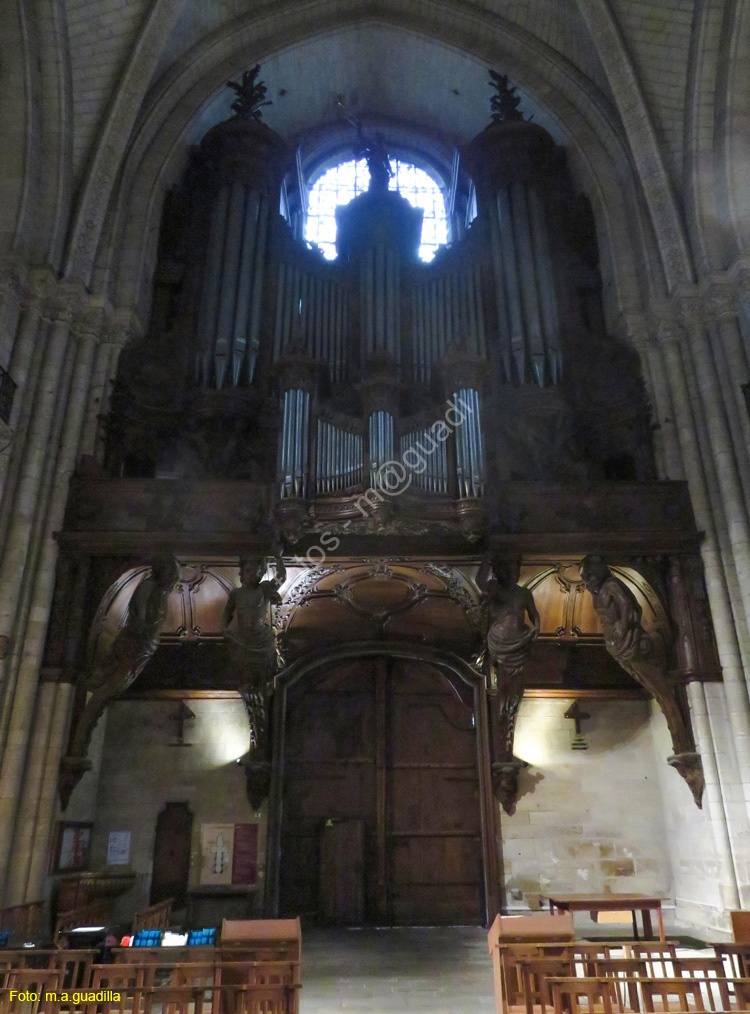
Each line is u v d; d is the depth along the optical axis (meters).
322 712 16.11
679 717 12.87
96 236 15.55
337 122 23.05
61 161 15.16
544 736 15.60
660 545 13.27
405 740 15.93
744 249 14.66
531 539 13.03
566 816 15.05
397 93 22.19
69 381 14.53
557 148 19.80
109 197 16.00
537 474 15.54
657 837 14.93
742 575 12.89
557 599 15.28
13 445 13.20
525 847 14.82
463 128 22.50
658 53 16.55
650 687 13.07
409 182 23.20
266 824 14.91
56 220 14.86
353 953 12.05
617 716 15.78
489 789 15.20
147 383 15.76
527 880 14.62
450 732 15.98
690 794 13.74
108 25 15.86
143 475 15.73
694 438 14.34
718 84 15.87
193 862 14.59
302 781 15.60
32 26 14.73
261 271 17.67
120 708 15.50
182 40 18.36
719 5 15.57
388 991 9.58
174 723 15.46
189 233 18.02
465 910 14.82
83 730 12.46
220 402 15.55
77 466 13.95
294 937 7.65
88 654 12.85
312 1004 8.95
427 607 15.47
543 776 15.33
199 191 18.64
